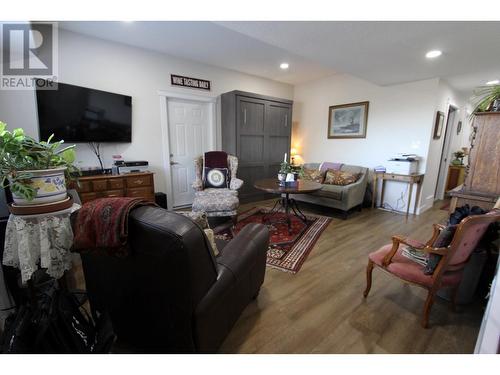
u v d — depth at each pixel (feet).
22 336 3.15
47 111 8.70
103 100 10.19
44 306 3.40
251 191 15.31
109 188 10.00
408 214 13.15
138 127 11.77
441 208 14.55
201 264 3.08
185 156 13.88
